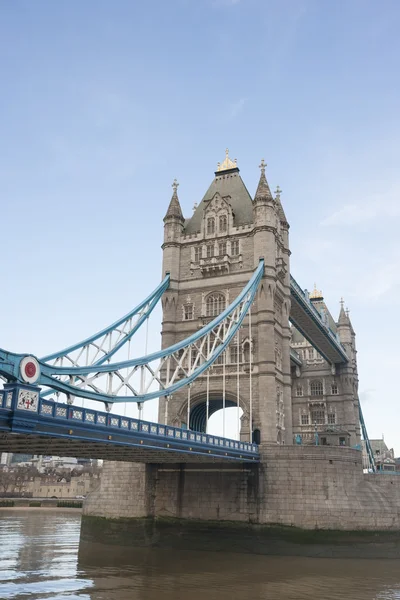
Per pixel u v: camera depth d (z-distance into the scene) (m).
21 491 171.50
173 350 42.62
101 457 41.22
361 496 47.59
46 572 36.31
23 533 66.06
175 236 64.88
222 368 57.47
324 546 45.41
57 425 26.39
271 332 56.78
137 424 32.94
